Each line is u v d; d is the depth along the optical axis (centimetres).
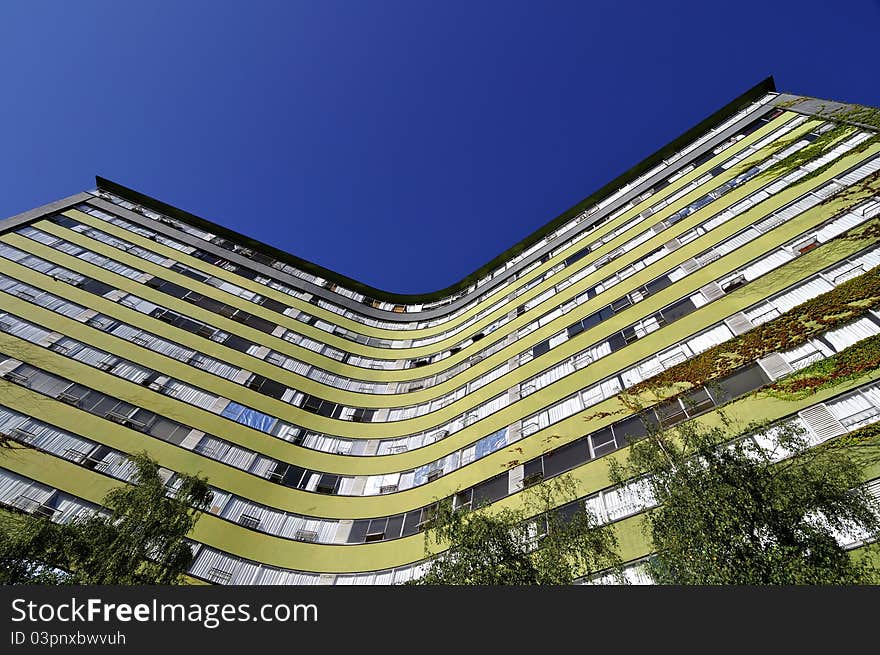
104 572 1051
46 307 2595
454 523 1162
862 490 927
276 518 2142
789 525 830
